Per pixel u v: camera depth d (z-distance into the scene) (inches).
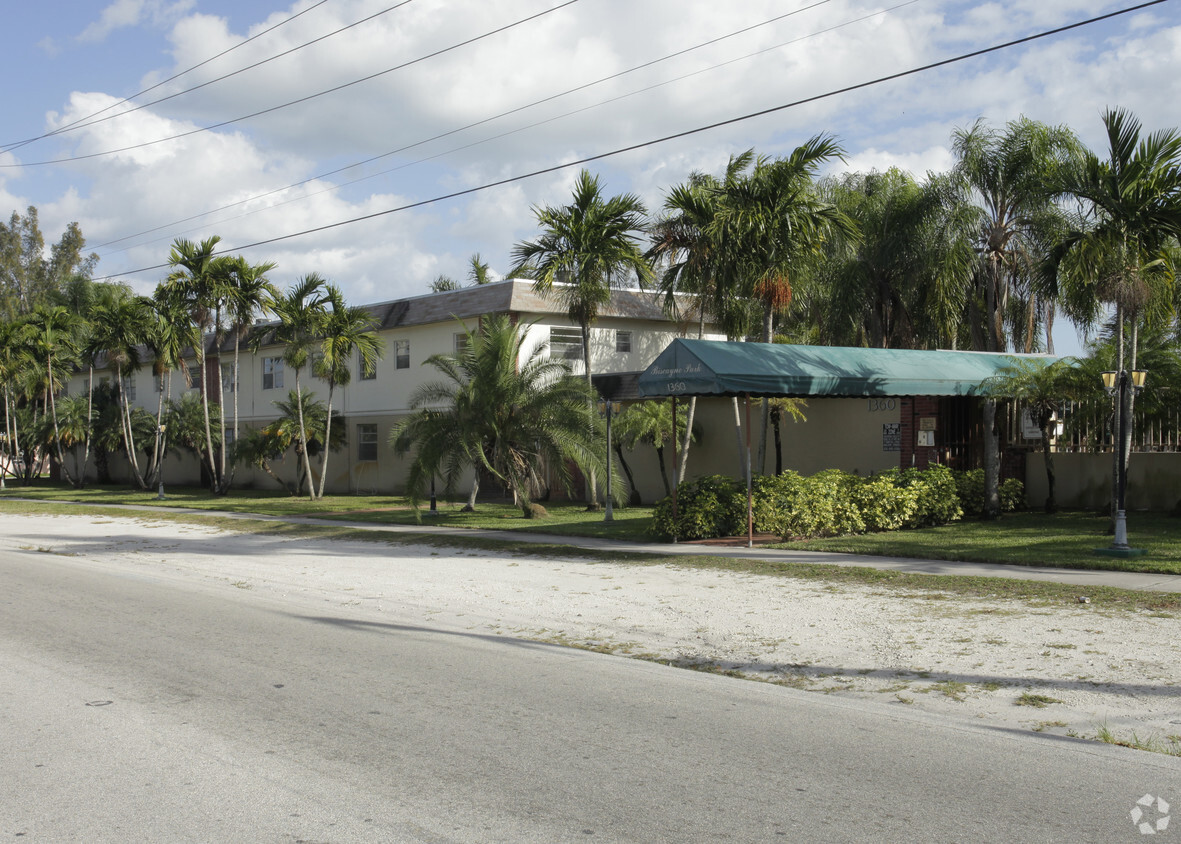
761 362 595.5
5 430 2106.3
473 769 210.4
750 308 897.5
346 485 1403.8
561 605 429.4
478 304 1165.1
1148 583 425.1
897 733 236.1
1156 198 569.3
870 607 396.8
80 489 1704.0
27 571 590.2
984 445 745.0
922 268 1010.7
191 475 1801.2
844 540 605.6
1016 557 500.1
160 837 173.9
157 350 1443.2
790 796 191.9
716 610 403.5
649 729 240.7
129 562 645.3
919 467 745.6
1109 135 582.2
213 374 1690.5
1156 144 569.9
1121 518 507.2
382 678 298.7
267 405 1568.7
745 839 170.4
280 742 231.3
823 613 388.5
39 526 949.8
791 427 867.4
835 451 829.2
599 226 864.9
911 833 172.6
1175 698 257.6
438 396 868.6
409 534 745.0
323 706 264.8
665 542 629.0
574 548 614.2
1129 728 235.8
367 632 380.5
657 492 983.0
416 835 173.8
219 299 1332.4
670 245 796.6
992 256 1000.9
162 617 416.5
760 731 238.7
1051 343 1058.7
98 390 1924.2
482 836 173.2
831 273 1060.5
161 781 204.2
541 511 862.5
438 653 338.3
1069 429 713.6
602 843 169.5
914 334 1119.0
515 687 286.5
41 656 332.5
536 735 236.1
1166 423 706.2
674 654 334.3
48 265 2593.5
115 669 312.0
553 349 1167.6
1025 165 947.3
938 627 353.4
